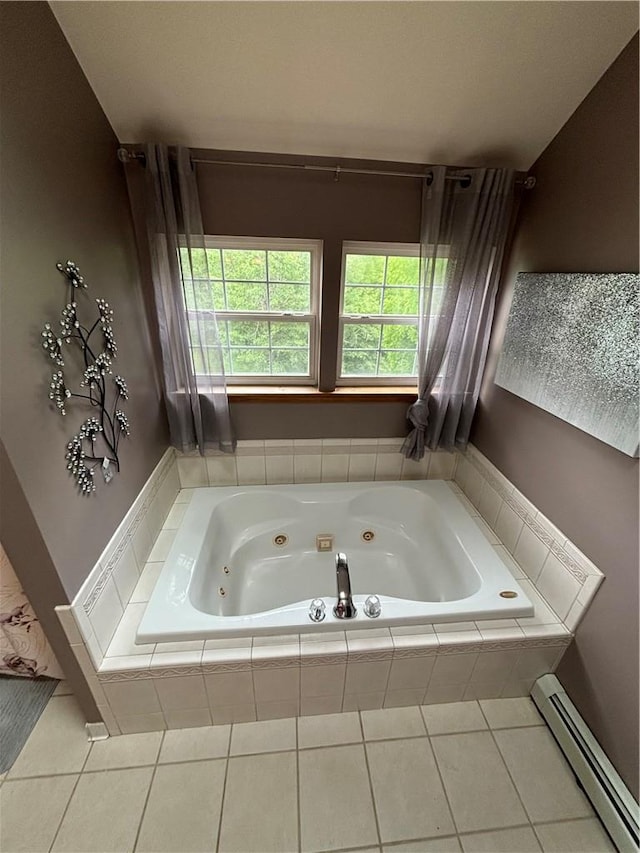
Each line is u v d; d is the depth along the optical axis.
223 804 1.29
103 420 1.38
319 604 1.48
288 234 1.80
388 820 1.27
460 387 2.05
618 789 1.24
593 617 1.36
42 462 1.05
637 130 1.16
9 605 1.38
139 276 1.76
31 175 1.03
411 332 2.13
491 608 1.50
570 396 1.40
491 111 1.47
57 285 1.14
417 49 1.27
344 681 1.46
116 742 1.45
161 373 1.96
